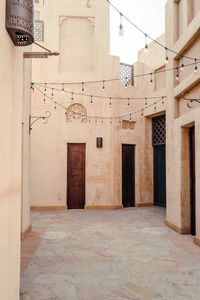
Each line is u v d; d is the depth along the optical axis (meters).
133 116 11.20
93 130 10.66
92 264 4.59
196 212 5.84
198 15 5.88
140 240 6.16
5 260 2.34
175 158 7.26
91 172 10.57
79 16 10.81
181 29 7.36
